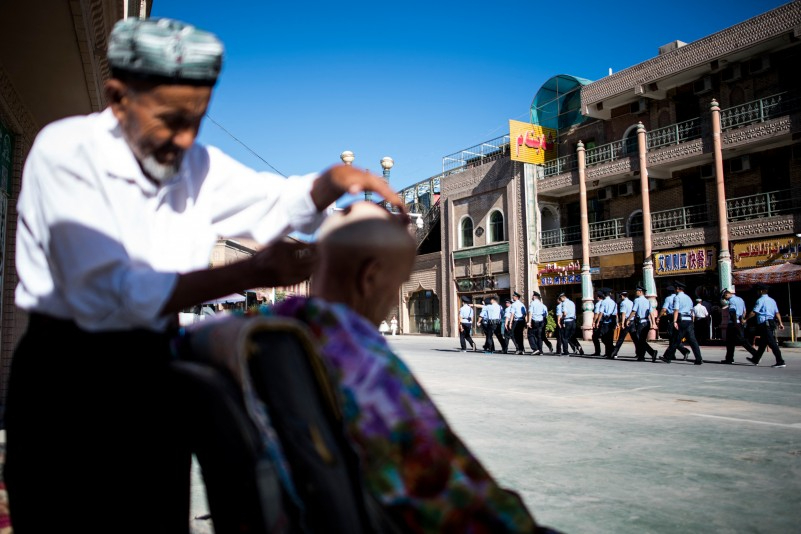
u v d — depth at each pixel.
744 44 20.53
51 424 1.26
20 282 1.32
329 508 1.02
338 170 1.60
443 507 1.05
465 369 12.12
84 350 1.26
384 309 1.33
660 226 24.12
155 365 1.31
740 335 13.74
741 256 20.58
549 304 27.97
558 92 28.70
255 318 1.07
